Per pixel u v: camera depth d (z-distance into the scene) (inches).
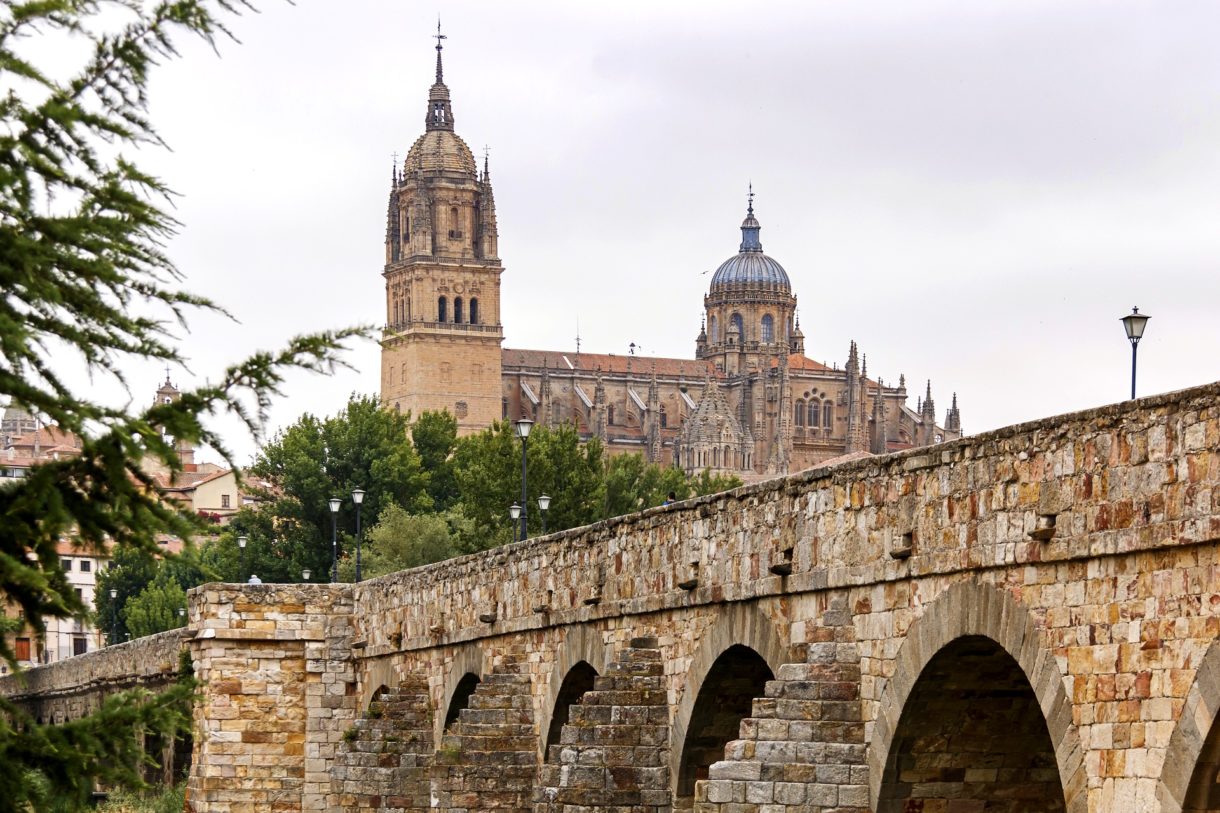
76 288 1029.8
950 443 1540.4
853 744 1674.5
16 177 1003.3
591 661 2343.8
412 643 3176.7
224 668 3528.5
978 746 1635.1
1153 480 1288.1
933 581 1561.3
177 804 3597.4
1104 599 1336.1
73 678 5433.1
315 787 3518.7
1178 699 1253.7
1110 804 1314.0
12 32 992.9
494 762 2576.3
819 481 1761.8
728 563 1950.1
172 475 1064.2
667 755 2107.5
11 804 1008.2
